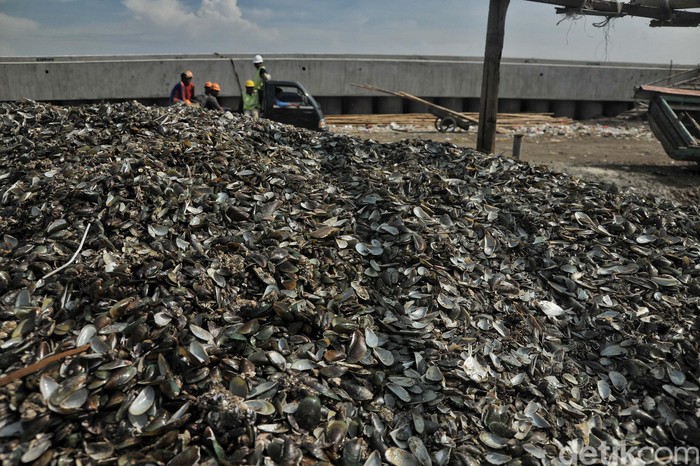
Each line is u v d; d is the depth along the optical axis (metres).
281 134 6.44
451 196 5.19
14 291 3.12
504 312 3.84
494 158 6.53
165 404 2.65
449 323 3.62
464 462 2.72
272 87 12.51
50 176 4.32
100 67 19.69
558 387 3.28
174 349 2.90
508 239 4.71
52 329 2.90
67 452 2.33
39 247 3.51
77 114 5.69
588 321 3.84
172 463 2.37
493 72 8.27
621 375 3.40
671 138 10.93
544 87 23.30
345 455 2.64
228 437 2.53
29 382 2.53
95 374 2.68
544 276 4.30
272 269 3.67
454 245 4.43
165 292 3.27
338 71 21.41
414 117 20.23
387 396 3.04
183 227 3.95
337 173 5.63
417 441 2.81
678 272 4.43
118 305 3.09
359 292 3.75
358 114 22.06
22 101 6.10
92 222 3.78
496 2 7.99
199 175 4.64
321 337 3.29
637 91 11.40
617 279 4.30
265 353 3.06
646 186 9.78
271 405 2.78
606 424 3.05
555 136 17.55
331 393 2.92
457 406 3.04
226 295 3.41
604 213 5.28
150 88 20.20
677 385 3.28
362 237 4.35
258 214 4.30
